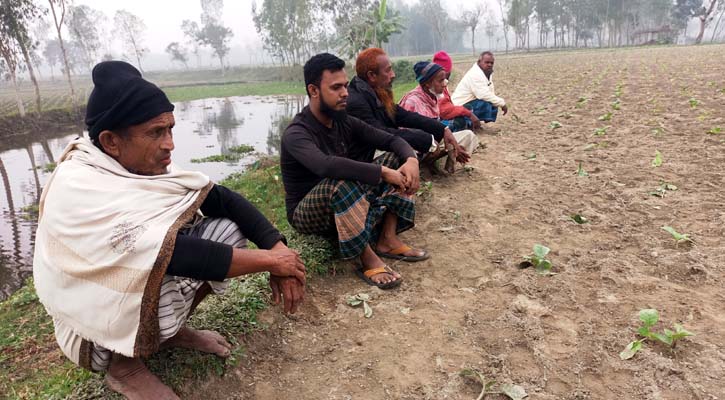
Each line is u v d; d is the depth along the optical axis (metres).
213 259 1.69
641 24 84.88
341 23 41.38
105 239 1.56
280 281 1.96
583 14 78.19
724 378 2.02
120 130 1.70
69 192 1.60
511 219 3.84
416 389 2.12
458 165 5.34
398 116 4.19
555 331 2.44
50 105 32.81
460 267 3.16
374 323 2.61
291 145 2.81
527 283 2.88
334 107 2.82
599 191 4.30
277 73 58.88
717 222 3.43
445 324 2.56
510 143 6.41
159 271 1.59
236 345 2.31
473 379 2.15
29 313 4.04
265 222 2.05
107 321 1.61
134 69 1.77
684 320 2.42
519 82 15.26
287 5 52.09
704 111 7.21
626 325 2.43
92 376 2.14
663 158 5.09
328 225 2.97
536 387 2.08
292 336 2.53
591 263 3.07
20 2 24.53
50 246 1.64
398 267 3.20
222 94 41.47
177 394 2.02
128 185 1.68
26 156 16.72
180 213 1.74
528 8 76.44
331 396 2.11
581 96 10.04
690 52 27.48
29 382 2.88
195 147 14.85
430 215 4.02
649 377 2.08
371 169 2.71
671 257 3.01
